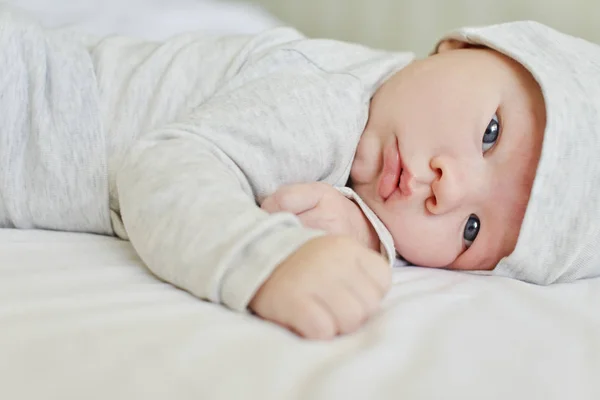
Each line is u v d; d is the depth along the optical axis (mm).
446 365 506
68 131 893
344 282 588
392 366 498
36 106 898
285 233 626
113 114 952
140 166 747
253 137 818
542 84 823
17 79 904
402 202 837
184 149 765
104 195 877
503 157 827
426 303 641
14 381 439
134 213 708
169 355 478
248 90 881
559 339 587
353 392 451
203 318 558
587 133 818
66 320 524
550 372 520
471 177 816
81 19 1531
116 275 675
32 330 502
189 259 632
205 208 666
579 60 896
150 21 1581
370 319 595
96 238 860
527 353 550
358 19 1971
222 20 1687
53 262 702
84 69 933
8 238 807
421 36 1921
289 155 833
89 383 441
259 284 587
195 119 823
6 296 575
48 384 438
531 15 1764
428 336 562
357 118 888
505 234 841
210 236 633
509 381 497
